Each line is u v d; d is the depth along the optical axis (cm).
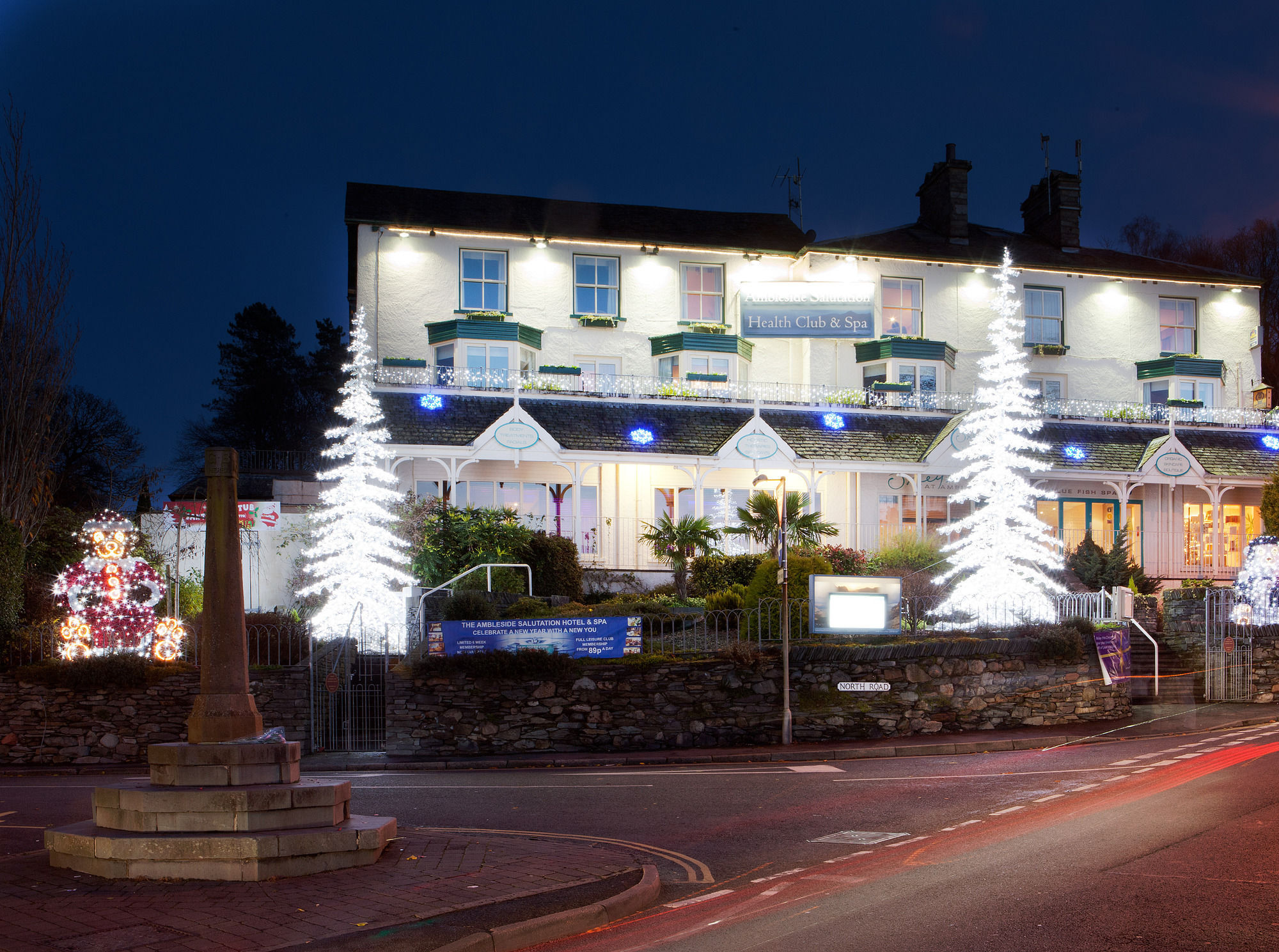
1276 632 2291
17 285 2323
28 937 641
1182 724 1958
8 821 1130
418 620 1972
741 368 3506
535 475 3112
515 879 817
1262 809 1108
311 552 2247
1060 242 3869
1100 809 1152
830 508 3278
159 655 1870
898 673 1934
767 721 1875
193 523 2506
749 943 695
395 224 3303
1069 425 3397
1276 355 4756
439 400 2972
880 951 673
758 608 1952
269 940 641
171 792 824
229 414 5778
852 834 1071
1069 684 2028
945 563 2666
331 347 5756
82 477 4303
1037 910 757
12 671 1772
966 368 3600
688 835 1080
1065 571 2838
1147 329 3784
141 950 617
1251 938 688
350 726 1853
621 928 737
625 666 1847
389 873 827
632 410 3122
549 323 3431
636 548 3155
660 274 3525
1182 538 3472
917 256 3556
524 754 1783
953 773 1503
